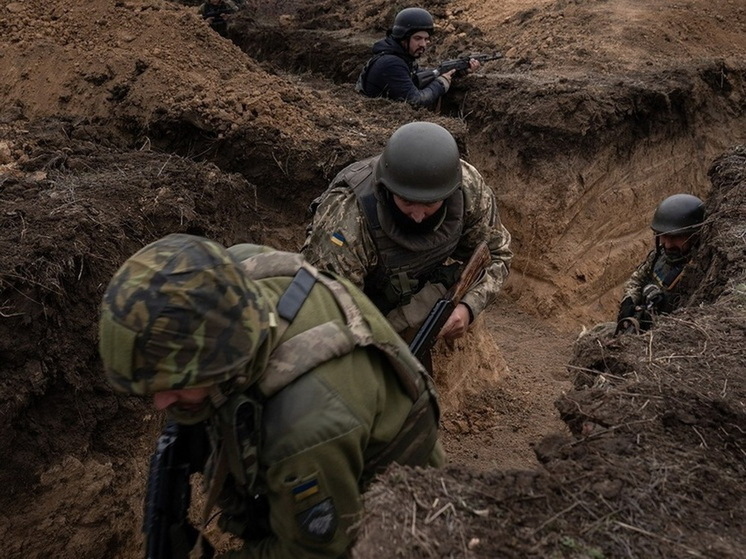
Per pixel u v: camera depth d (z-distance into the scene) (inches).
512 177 303.4
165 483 82.0
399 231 125.7
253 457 70.1
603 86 301.3
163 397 67.7
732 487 82.8
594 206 302.5
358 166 131.3
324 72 396.8
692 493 81.0
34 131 191.5
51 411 133.0
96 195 155.4
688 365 110.0
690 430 92.9
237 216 182.5
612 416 94.7
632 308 201.9
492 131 309.0
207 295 65.4
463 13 439.8
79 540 135.0
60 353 132.3
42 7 239.1
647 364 110.3
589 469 82.7
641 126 310.5
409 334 140.2
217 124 199.3
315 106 231.5
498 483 78.1
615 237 311.9
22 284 126.7
